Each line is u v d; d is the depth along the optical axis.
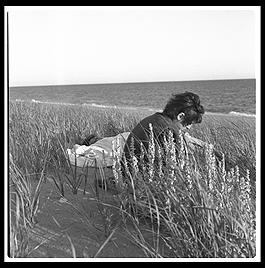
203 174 2.20
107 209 2.49
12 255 2.05
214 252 1.94
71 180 3.00
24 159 3.10
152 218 2.28
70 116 4.81
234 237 1.96
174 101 2.69
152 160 2.34
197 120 2.71
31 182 2.93
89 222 2.35
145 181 2.35
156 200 2.25
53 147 3.40
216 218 1.98
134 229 2.27
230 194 2.13
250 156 3.06
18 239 2.16
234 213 2.06
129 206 2.29
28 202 2.41
